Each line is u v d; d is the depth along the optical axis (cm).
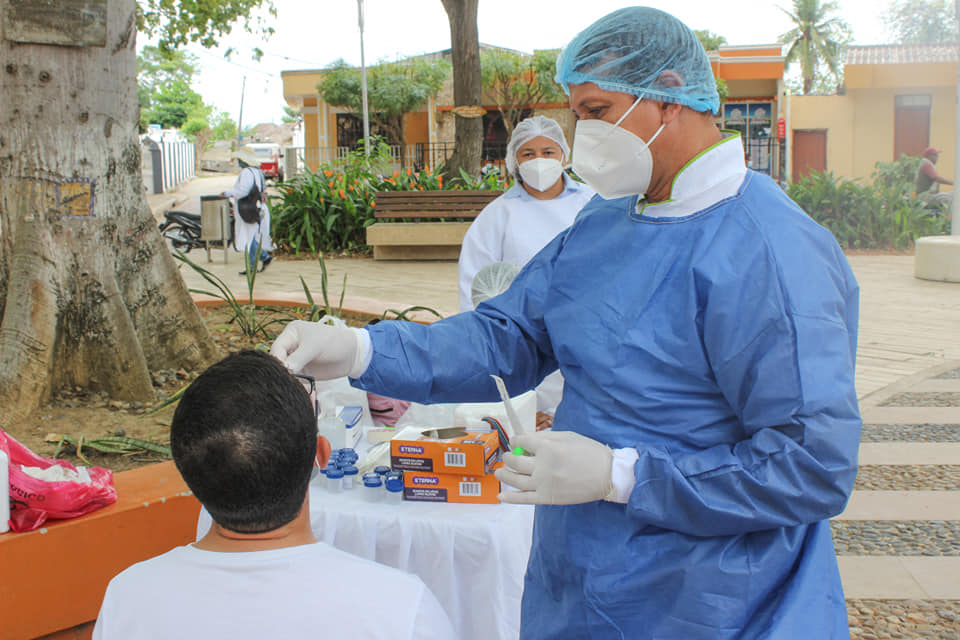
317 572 127
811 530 151
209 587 125
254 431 122
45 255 401
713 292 144
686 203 153
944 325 785
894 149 2836
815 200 1407
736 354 142
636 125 155
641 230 157
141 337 444
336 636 123
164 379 440
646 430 150
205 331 472
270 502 125
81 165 409
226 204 1178
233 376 127
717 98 157
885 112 2812
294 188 1362
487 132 2938
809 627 142
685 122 157
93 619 251
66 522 243
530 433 144
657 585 148
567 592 161
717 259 146
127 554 256
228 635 123
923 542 355
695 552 145
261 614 123
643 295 152
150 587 127
